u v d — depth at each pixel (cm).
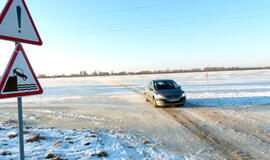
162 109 731
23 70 155
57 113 708
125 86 2114
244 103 794
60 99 1149
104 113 691
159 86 831
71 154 281
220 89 1384
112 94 1362
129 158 283
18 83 149
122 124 522
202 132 425
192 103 834
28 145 310
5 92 137
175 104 715
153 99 794
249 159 282
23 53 157
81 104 932
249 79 2375
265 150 316
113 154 296
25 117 645
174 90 754
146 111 706
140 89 1723
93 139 371
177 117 584
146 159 282
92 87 2078
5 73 139
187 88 1546
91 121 568
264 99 876
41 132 411
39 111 759
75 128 485
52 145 320
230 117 562
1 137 357
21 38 155
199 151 317
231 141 363
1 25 136
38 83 171
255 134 402
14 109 831
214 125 480
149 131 446
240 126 465
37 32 176
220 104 786
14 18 149
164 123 519
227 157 291
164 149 328
